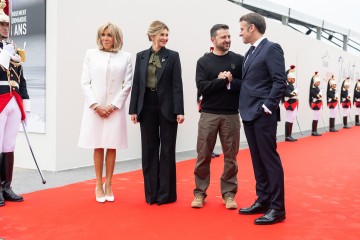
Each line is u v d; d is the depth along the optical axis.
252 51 3.30
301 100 12.79
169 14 7.20
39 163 5.52
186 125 7.79
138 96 3.73
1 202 3.59
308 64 13.10
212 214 3.41
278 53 3.14
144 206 3.65
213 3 8.38
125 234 2.89
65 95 5.44
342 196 4.13
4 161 3.74
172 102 3.68
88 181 4.70
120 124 3.75
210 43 8.36
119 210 3.51
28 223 3.13
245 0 14.14
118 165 5.93
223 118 3.56
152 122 3.70
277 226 3.10
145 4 6.64
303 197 4.09
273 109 3.07
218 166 5.84
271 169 3.17
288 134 9.74
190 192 4.21
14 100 3.75
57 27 5.27
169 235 2.88
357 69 18.33
